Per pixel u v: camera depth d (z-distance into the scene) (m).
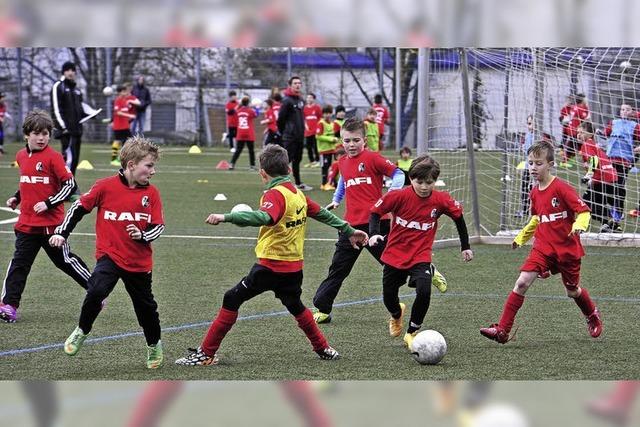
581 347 10.34
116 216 9.03
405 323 11.55
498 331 10.22
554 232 10.47
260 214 8.98
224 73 51.62
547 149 10.56
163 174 34.25
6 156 41.06
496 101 20.16
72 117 26.91
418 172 10.14
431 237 10.41
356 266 15.98
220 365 9.45
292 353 10.01
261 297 13.12
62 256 11.77
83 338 9.08
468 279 14.71
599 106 20.86
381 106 38.53
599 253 17.52
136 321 11.55
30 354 9.84
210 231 20.09
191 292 13.44
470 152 18.84
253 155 36.50
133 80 51.44
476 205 19.00
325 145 29.02
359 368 9.34
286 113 27.70
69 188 11.51
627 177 21.56
